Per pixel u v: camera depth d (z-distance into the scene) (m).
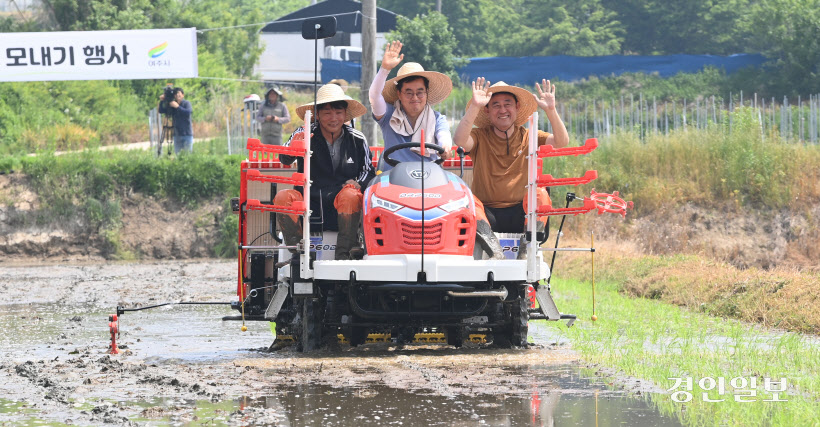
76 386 11.69
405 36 59.00
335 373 12.42
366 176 15.27
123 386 11.70
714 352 13.65
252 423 9.59
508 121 15.19
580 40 77.56
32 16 61.09
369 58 31.86
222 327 18.56
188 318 20.19
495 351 14.41
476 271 13.52
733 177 35.28
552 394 10.94
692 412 9.94
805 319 16.53
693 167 36.38
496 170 15.32
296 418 9.78
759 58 62.38
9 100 52.91
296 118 53.97
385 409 10.16
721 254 32.47
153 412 10.09
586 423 9.49
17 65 37.66
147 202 42.62
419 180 13.99
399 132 15.44
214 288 26.92
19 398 11.02
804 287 18.38
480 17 83.81
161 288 27.00
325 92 14.75
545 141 15.83
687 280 21.80
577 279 26.50
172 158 44.00
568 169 37.59
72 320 19.69
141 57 38.09
